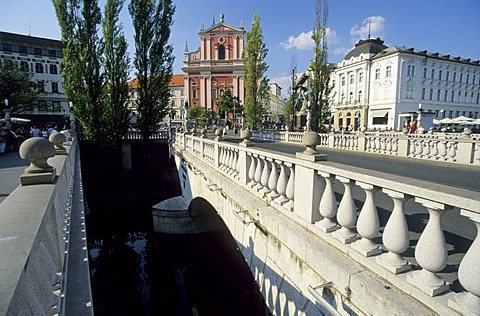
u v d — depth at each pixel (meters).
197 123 46.88
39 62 46.28
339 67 59.91
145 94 25.02
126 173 24.27
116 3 22.62
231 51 63.56
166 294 11.89
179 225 14.33
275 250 4.38
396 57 48.53
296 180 4.11
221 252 14.10
